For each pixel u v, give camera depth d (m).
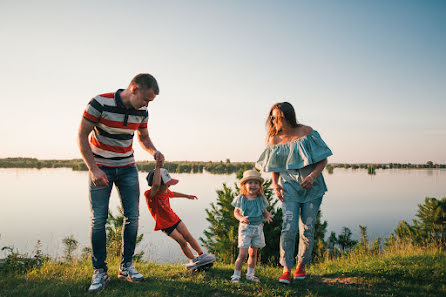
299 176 3.42
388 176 158.38
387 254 5.57
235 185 7.78
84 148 2.81
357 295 2.94
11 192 72.88
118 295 2.82
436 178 139.38
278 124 3.56
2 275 3.67
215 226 7.97
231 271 3.88
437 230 10.25
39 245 4.57
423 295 2.85
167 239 14.67
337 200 55.06
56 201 55.06
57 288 2.90
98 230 3.02
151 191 3.48
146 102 2.95
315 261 7.55
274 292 3.02
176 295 2.90
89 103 2.82
